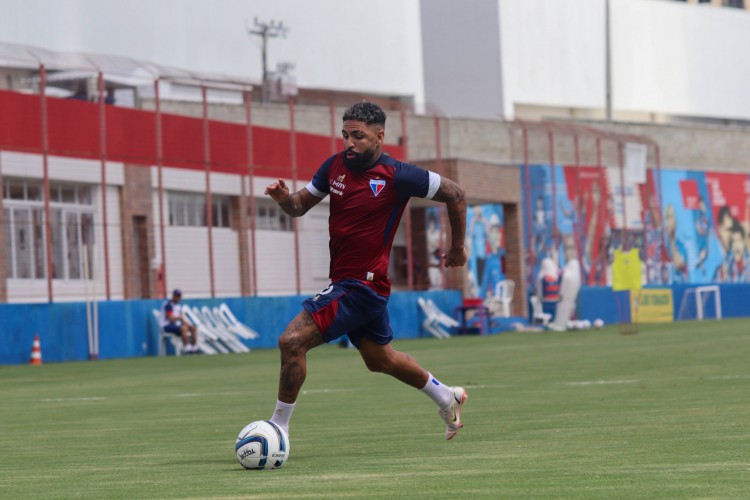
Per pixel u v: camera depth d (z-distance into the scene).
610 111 159.25
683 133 142.75
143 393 37.53
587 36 160.88
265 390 37.06
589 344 62.97
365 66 136.62
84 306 68.50
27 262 68.12
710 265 130.38
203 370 52.59
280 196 16.77
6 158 71.94
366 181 16.59
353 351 70.25
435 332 89.88
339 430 21.95
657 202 122.75
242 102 102.88
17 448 20.34
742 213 134.50
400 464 15.34
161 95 95.81
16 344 64.38
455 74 153.00
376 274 16.62
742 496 11.38
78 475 15.41
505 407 26.36
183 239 78.44
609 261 113.38
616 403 26.39
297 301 83.06
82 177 76.94
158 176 75.12
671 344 57.22
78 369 56.81
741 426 19.78
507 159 125.00
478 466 14.73
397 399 30.61
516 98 152.50
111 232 74.31
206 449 19.05
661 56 169.00
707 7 174.62
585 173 113.50
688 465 14.25
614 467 14.20
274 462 15.34
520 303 102.38
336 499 11.79
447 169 95.81
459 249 17.12
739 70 178.75
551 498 11.48
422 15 155.12
